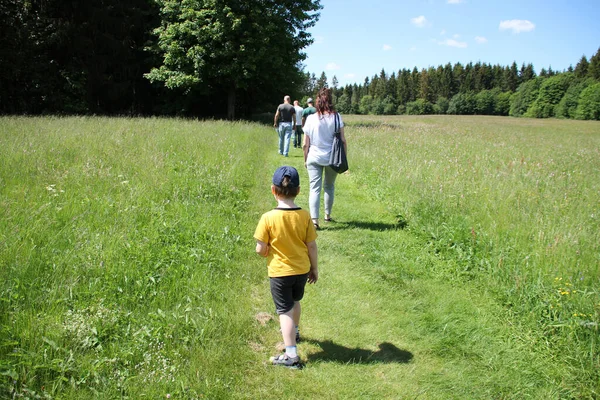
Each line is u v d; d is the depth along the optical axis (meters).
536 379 3.22
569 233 5.07
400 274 5.08
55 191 5.84
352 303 4.36
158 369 2.98
